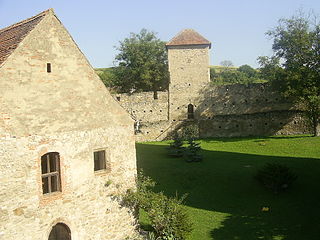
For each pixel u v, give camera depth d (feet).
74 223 41.57
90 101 44.27
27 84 38.19
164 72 174.60
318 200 63.26
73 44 43.09
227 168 84.43
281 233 51.85
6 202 35.65
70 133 41.55
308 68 112.16
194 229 53.93
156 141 135.13
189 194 69.31
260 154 98.53
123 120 47.93
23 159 37.11
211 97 138.41
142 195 47.55
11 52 37.17
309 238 49.85
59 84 41.16
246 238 50.57
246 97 135.85
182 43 148.05
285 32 123.85
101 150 45.24
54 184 41.27
